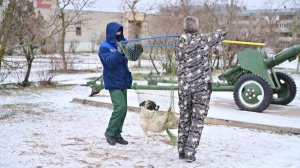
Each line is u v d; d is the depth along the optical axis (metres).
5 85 13.35
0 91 12.01
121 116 5.79
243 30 22.14
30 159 5.10
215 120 7.42
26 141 5.96
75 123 7.31
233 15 22.36
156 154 5.39
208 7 21.92
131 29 27.36
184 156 5.13
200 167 4.88
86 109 8.87
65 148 5.62
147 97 5.81
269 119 7.52
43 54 22.78
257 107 8.33
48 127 6.94
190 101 4.92
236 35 20.52
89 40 44.81
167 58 16.88
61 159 5.12
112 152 5.45
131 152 5.47
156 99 5.77
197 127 4.93
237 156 5.38
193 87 4.82
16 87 13.04
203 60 4.81
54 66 20.02
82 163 4.97
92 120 7.61
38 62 22.61
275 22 26.72
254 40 22.02
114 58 5.49
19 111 8.52
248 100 8.41
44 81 13.84
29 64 13.41
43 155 5.28
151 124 5.66
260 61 8.68
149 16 27.50
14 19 9.88
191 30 4.89
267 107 8.38
